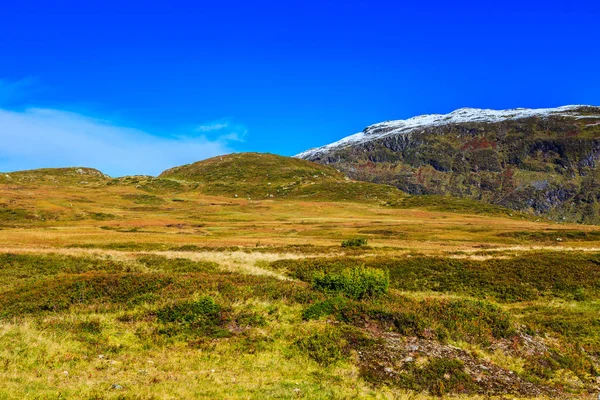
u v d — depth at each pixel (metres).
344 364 16.69
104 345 17.28
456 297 34.22
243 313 20.38
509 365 18.16
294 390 14.30
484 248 52.91
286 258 45.34
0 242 53.44
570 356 20.14
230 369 15.95
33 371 14.32
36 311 21.97
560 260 40.50
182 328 19.12
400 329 19.39
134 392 13.14
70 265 41.31
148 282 25.77
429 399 14.80
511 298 34.41
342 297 22.23
